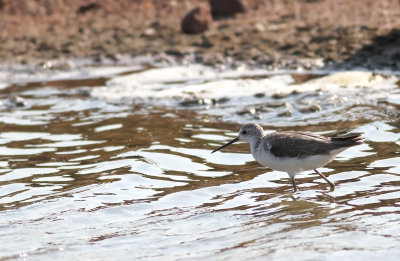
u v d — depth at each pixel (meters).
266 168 12.84
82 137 14.82
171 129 15.23
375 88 17.27
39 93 18.77
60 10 26.08
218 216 10.70
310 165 11.43
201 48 21.84
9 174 12.67
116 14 25.77
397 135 13.93
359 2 25.02
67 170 12.82
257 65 20.08
